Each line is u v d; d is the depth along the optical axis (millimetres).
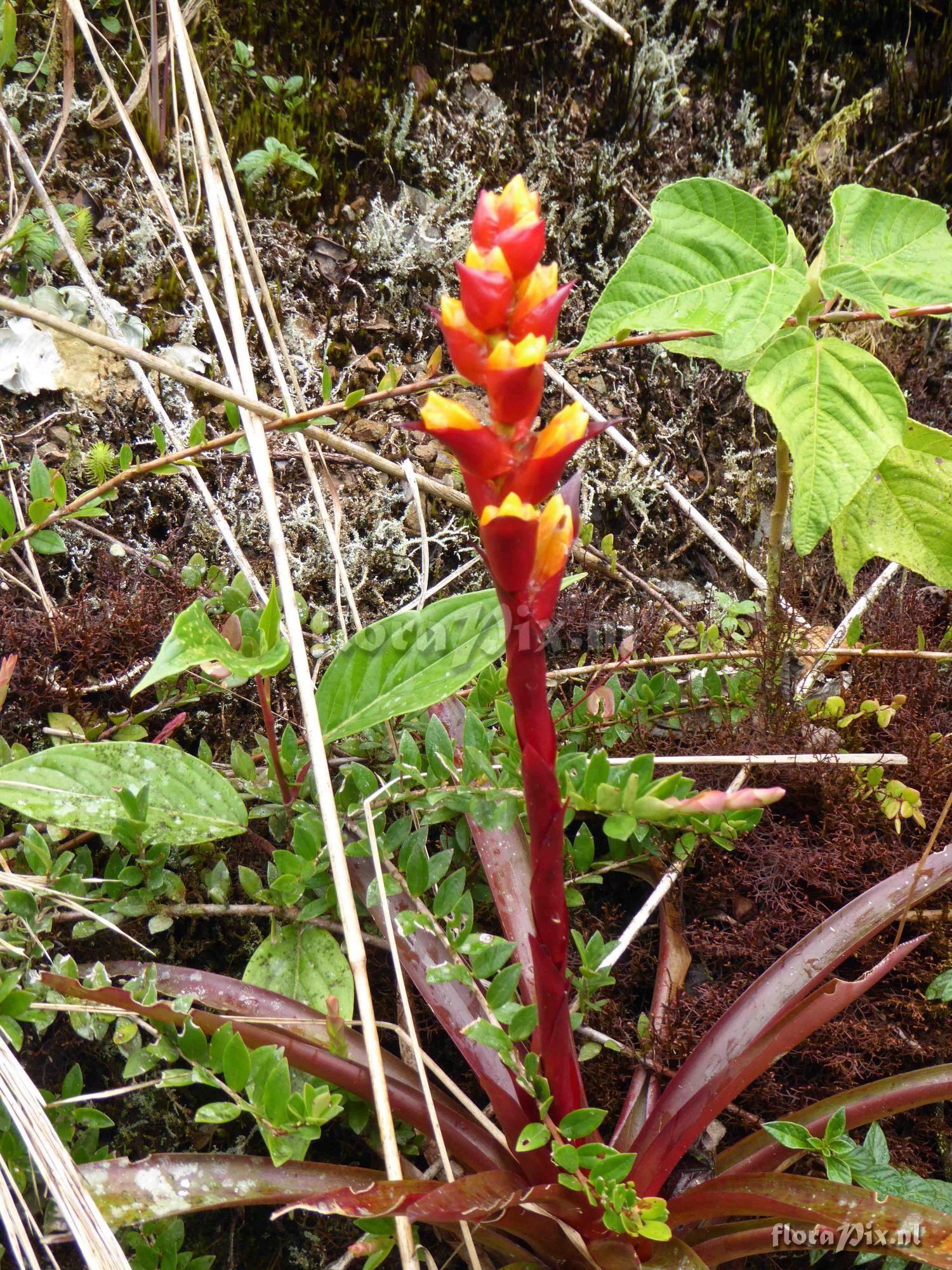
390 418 763
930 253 554
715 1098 502
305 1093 482
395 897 561
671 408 812
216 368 758
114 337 675
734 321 534
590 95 868
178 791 554
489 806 565
